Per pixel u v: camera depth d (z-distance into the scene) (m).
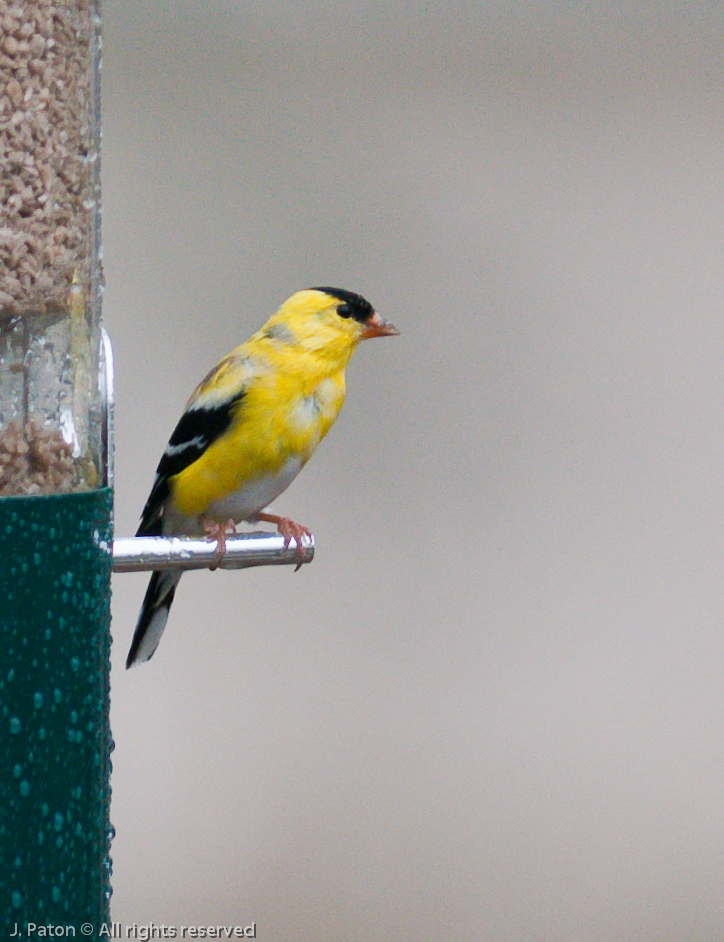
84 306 5.69
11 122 5.50
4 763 5.16
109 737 5.80
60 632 5.30
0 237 5.47
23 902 5.20
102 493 5.61
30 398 5.52
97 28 5.94
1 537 5.16
